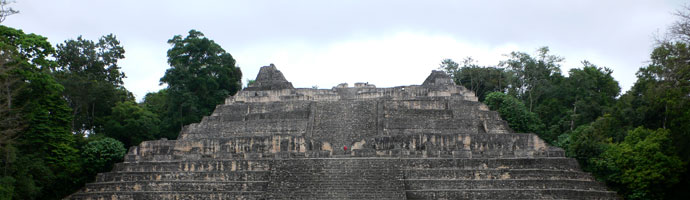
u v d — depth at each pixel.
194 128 85.50
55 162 71.56
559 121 90.62
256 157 71.56
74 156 74.00
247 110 89.19
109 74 106.62
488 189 63.12
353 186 62.44
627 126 78.06
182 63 99.38
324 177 64.50
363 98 94.12
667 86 63.53
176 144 77.19
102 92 95.19
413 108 85.94
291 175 65.06
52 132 71.12
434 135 73.19
